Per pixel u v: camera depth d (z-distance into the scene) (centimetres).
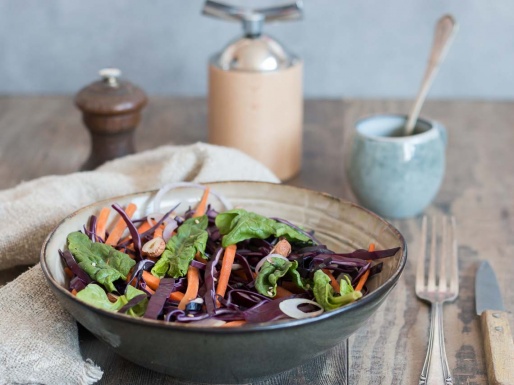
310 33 101
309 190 57
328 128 87
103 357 51
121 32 102
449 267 60
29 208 59
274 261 50
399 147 65
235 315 47
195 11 101
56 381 48
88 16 102
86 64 104
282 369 45
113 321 43
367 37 101
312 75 103
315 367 50
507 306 56
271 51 73
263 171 65
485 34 100
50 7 102
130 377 49
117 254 50
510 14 99
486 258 62
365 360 51
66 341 49
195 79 104
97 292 47
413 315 55
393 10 100
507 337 51
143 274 50
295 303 47
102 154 74
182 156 64
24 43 104
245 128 73
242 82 72
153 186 64
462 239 65
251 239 54
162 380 49
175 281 50
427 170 66
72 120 90
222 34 102
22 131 86
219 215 54
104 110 71
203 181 62
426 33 100
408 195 67
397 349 52
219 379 46
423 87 69
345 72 103
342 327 44
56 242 51
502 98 103
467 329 54
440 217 68
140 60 104
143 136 85
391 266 50
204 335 42
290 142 74
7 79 105
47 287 51
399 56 102
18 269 60
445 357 50
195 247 51
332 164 78
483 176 76
